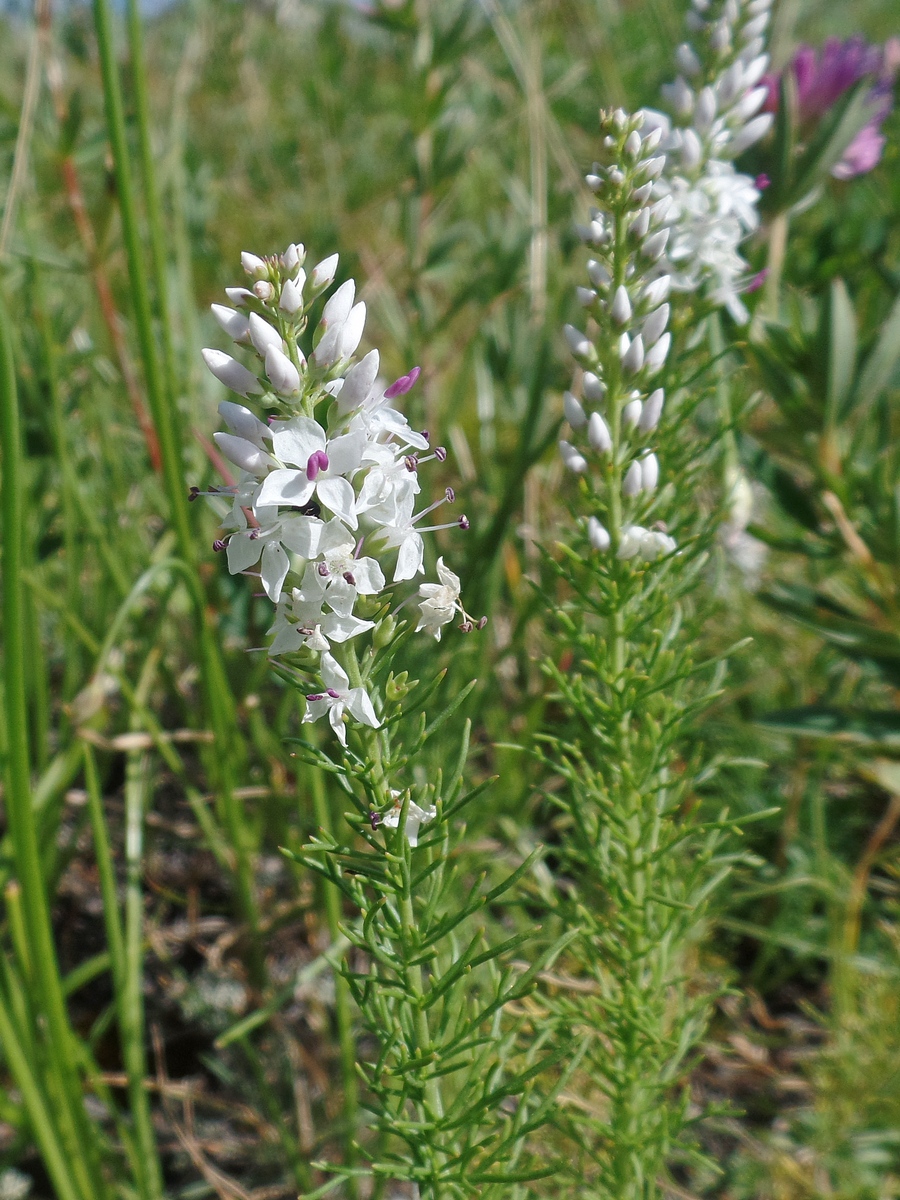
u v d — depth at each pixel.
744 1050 0.18
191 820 0.20
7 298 0.20
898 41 0.27
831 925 0.18
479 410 0.25
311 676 0.09
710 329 0.16
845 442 0.20
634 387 0.12
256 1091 0.17
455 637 0.20
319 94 0.40
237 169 0.40
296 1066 0.17
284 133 0.42
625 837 0.13
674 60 0.15
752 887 0.19
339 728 0.09
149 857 0.20
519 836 0.18
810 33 0.43
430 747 0.18
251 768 0.20
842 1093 0.16
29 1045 0.13
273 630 0.09
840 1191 0.16
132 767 0.17
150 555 0.21
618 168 0.12
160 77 0.41
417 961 0.10
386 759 0.10
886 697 0.22
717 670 0.13
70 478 0.19
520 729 0.20
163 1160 0.17
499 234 0.25
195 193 0.29
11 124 0.25
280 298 0.09
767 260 0.18
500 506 0.20
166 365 0.17
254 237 0.35
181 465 0.16
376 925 0.10
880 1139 0.16
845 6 0.46
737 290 0.14
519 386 0.24
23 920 0.14
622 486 0.12
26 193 0.27
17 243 0.22
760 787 0.20
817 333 0.17
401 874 0.10
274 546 0.08
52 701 0.21
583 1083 0.16
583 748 0.17
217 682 0.17
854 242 0.24
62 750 0.17
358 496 0.09
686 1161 0.15
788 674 0.22
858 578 0.19
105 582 0.19
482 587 0.20
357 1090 0.17
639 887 0.13
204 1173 0.16
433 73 0.25
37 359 0.21
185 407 0.22
